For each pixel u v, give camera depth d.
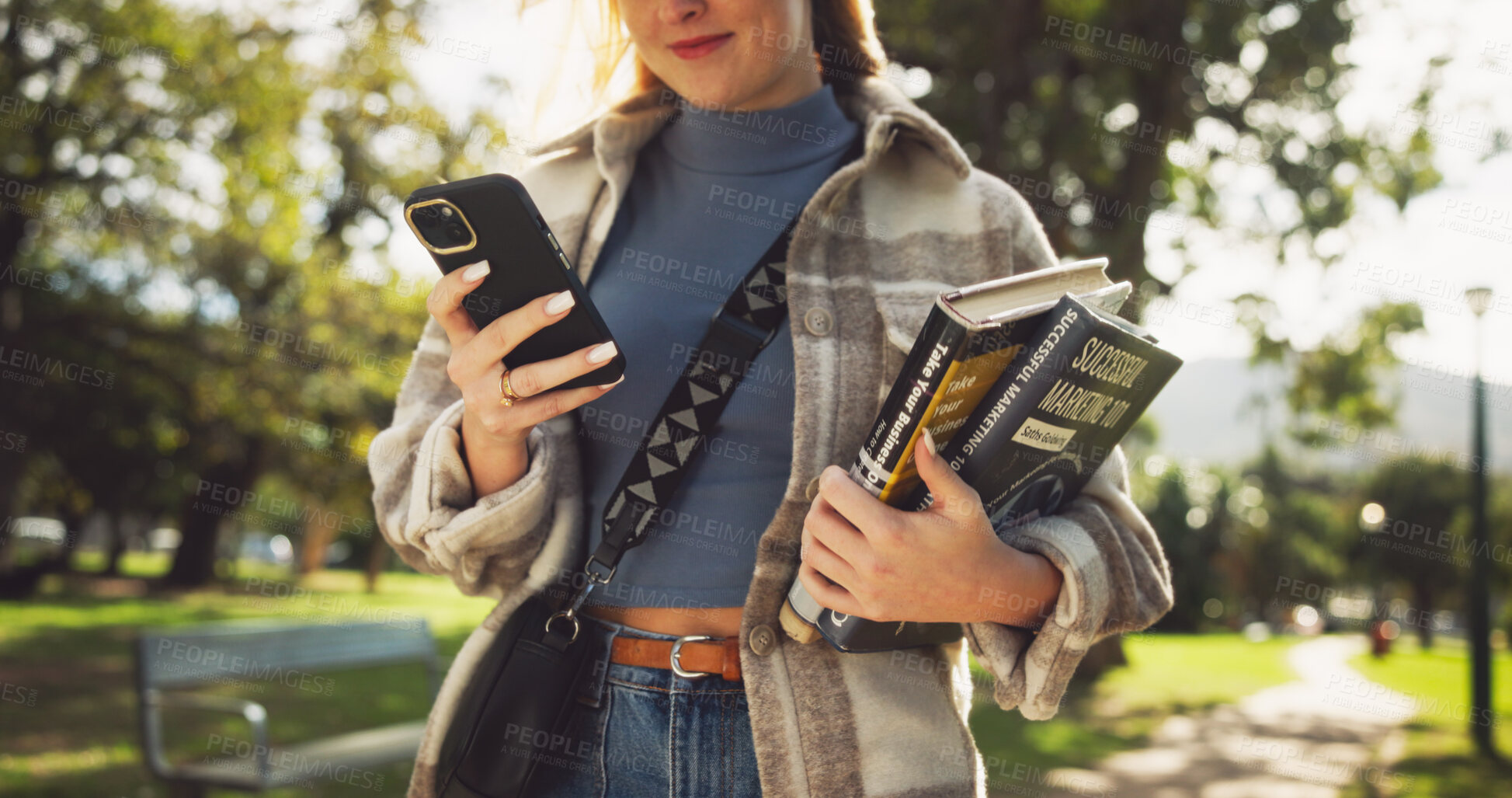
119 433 22.11
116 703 8.48
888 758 1.24
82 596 23.97
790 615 1.22
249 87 14.06
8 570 22.56
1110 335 1.05
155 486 29.39
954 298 1.02
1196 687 16.83
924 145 1.44
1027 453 1.12
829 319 1.31
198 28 14.53
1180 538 40.72
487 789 1.29
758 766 1.24
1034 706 1.23
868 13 1.69
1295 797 7.84
